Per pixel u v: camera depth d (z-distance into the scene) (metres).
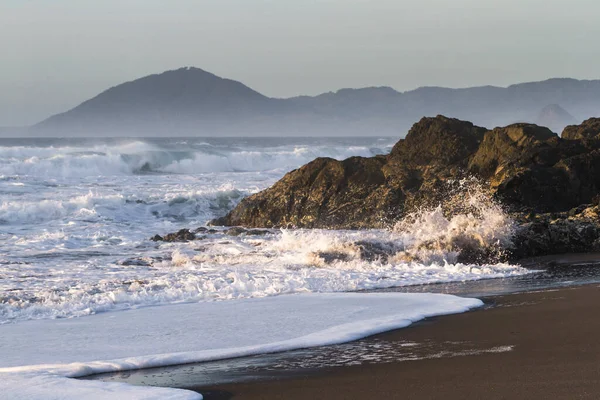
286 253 56.44
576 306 31.59
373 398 18.75
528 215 62.69
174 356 24.22
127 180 127.12
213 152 198.25
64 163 156.25
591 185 70.38
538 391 18.39
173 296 38.50
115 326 30.80
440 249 52.66
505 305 33.03
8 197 97.06
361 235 62.25
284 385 20.44
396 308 33.09
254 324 30.22
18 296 39.06
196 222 87.50
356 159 80.44
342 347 25.31
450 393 18.75
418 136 83.12
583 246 55.97
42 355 25.67
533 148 73.69
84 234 73.56
